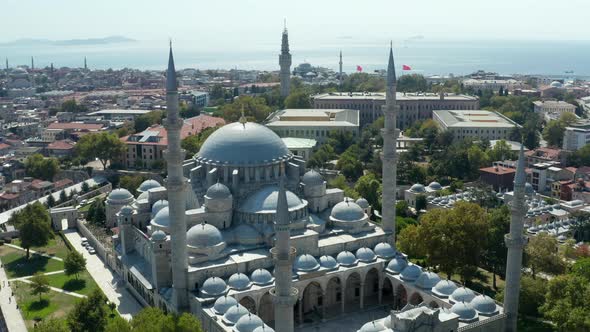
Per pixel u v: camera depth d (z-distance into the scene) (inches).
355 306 5649.6
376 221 7711.6
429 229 5812.0
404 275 5403.5
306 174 6353.3
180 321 4165.8
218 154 6092.5
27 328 5172.2
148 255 5826.8
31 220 6899.6
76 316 4724.4
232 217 5846.5
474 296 4869.6
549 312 4675.2
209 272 5078.7
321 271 5280.5
